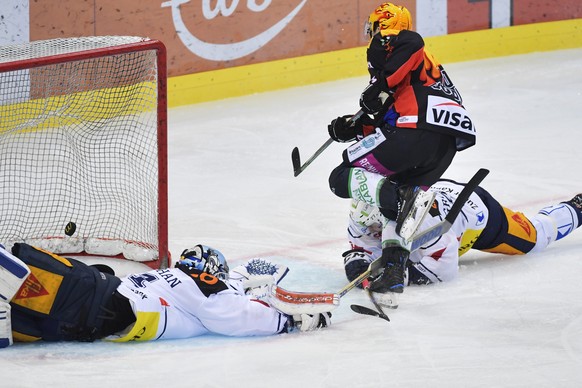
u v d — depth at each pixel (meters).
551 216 17.91
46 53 16.50
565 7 40.84
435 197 15.38
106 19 30.77
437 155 16.41
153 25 31.78
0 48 17.45
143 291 13.77
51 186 20.78
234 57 33.78
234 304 13.98
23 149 21.30
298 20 35.03
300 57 35.12
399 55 16.02
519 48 39.91
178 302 13.92
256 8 33.91
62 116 19.84
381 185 15.54
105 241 18.47
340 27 36.19
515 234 17.27
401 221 14.88
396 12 16.64
